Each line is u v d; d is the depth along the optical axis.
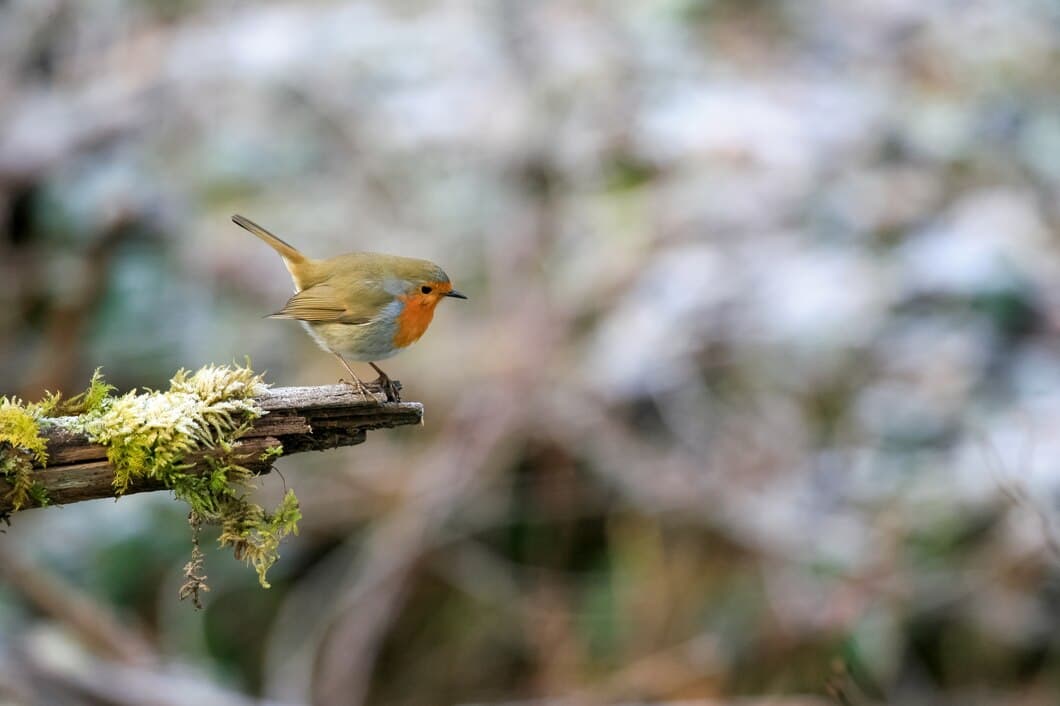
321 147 12.88
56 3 13.74
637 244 11.95
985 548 10.03
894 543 10.10
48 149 12.15
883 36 14.48
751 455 10.80
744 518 10.48
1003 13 14.55
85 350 11.48
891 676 9.95
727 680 10.00
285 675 10.27
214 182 12.36
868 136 12.62
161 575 10.73
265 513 4.55
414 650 10.95
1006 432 10.16
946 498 10.14
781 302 11.18
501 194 12.56
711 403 11.12
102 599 10.41
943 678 10.12
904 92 13.59
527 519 11.08
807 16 14.84
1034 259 11.30
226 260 11.76
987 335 10.88
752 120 12.78
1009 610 10.02
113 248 11.74
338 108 12.99
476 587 10.97
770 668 9.99
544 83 13.20
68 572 10.40
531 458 11.09
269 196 12.43
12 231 11.93
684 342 11.12
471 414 10.95
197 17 13.99
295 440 4.52
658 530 10.80
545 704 10.12
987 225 11.55
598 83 13.16
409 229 12.37
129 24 13.89
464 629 10.95
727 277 11.46
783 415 10.96
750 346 11.22
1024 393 10.52
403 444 11.28
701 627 10.36
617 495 11.03
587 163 12.73
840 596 9.98
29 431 4.13
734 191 12.22
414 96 13.12
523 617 10.88
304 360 11.48
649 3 14.24
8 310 11.73
